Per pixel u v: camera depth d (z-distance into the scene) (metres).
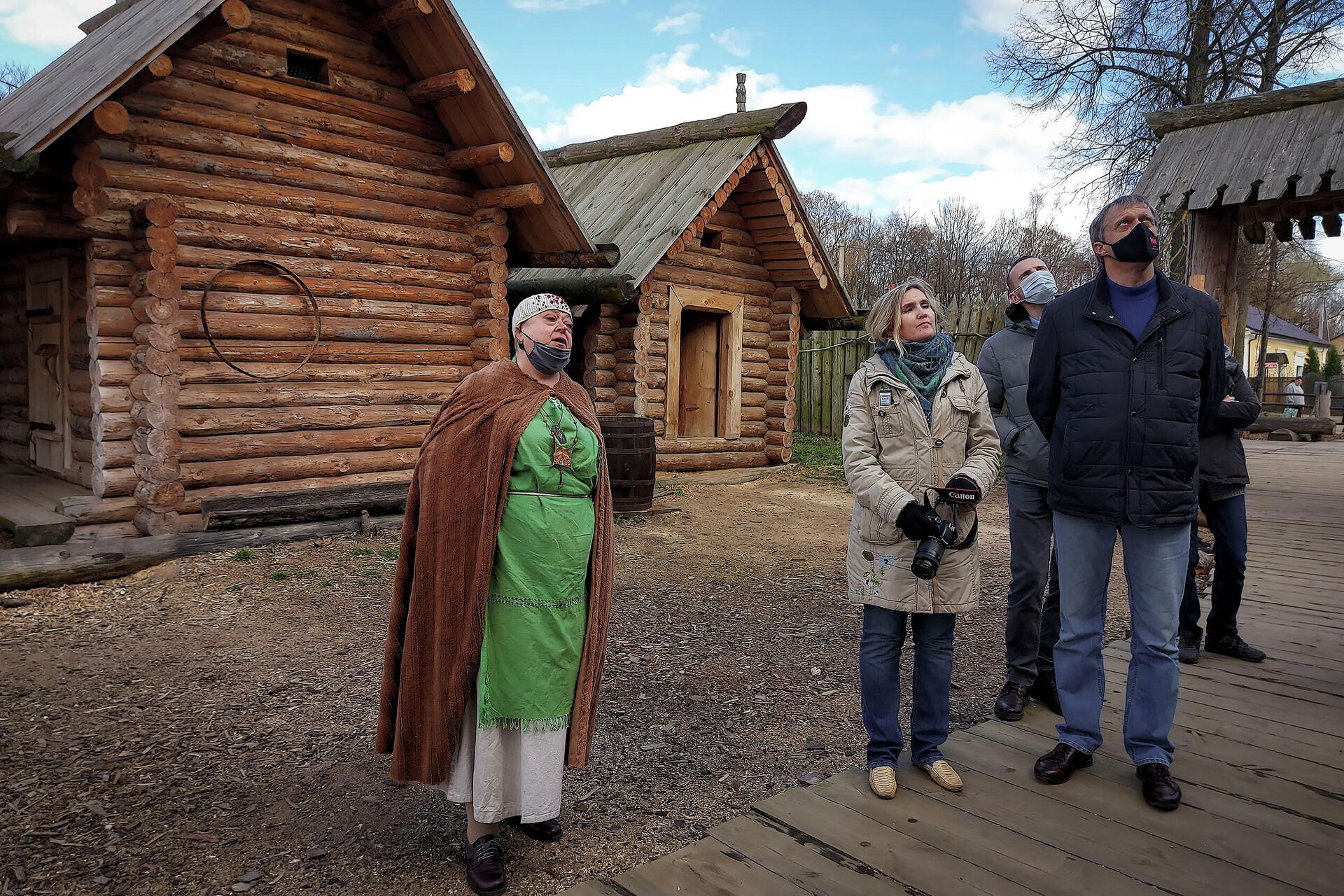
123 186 6.43
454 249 8.45
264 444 7.15
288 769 3.36
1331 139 7.83
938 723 3.18
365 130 7.74
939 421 3.02
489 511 2.55
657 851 2.81
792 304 12.41
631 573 6.68
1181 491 2.93
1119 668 4.36
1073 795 3.04
